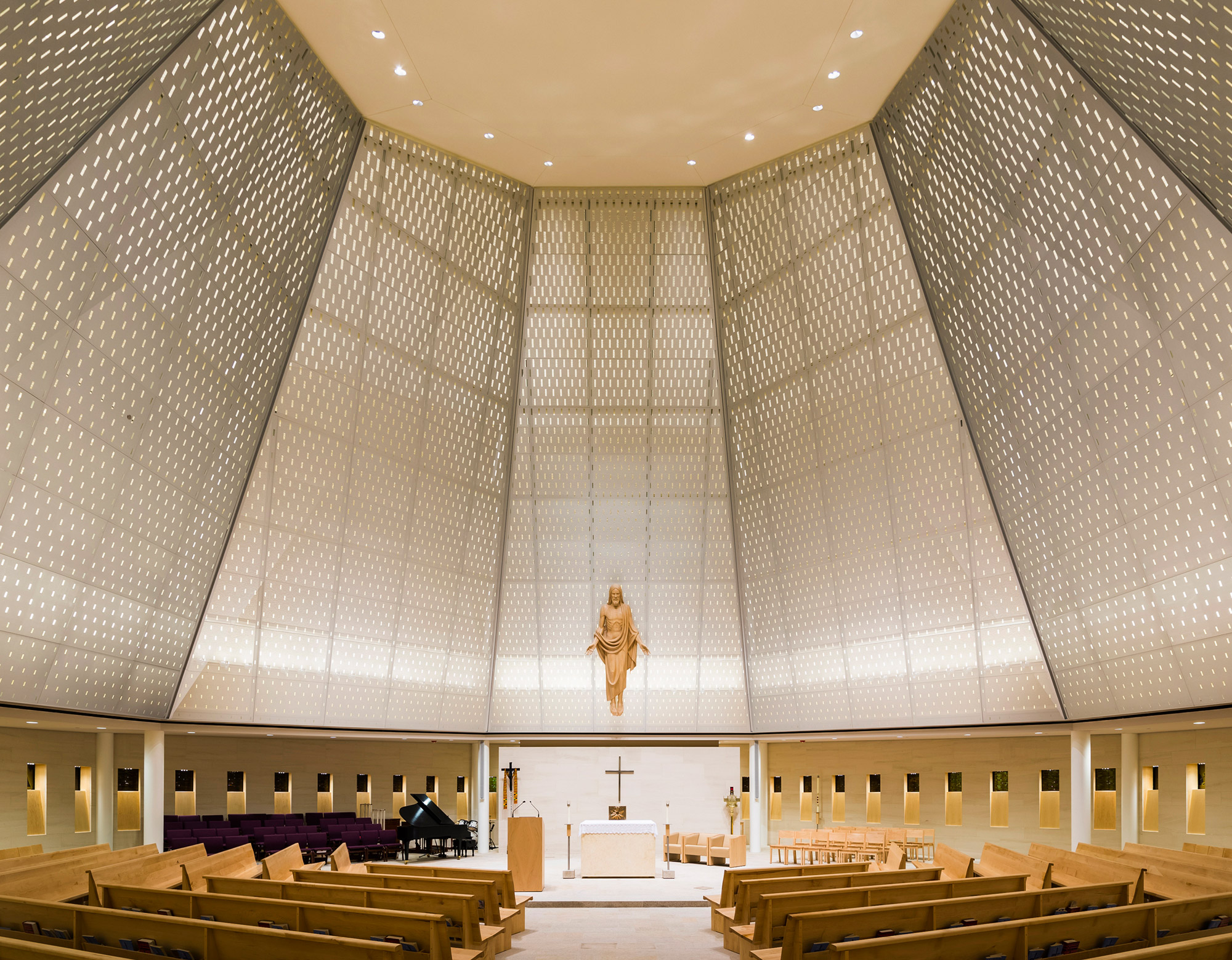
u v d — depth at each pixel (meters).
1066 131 9.91
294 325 13.09
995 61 10.59
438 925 6.79
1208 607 10.41
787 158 15.12
